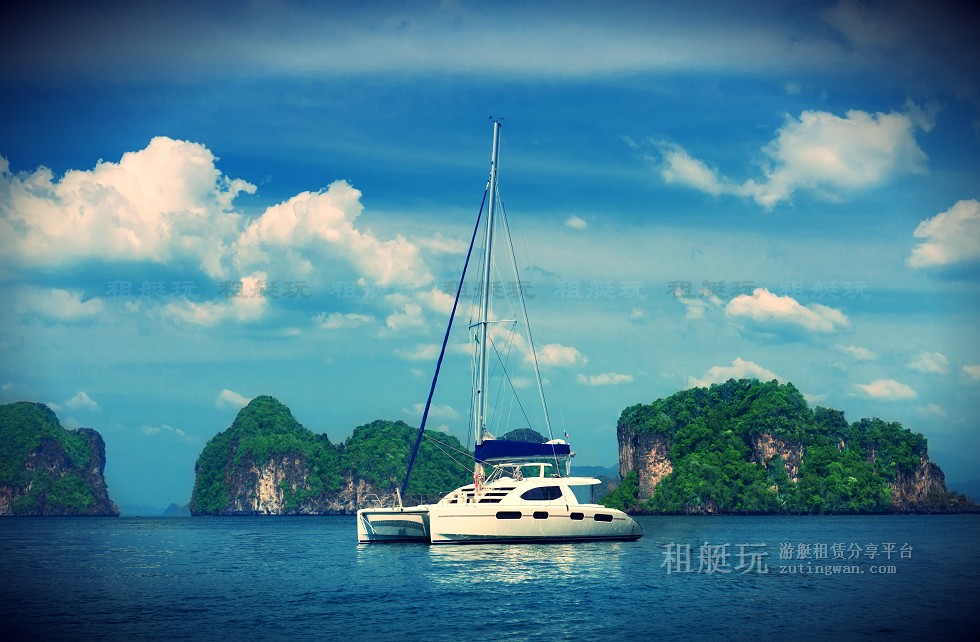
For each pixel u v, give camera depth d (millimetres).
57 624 24703
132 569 41125
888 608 26594
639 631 23297
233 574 37656
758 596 28766
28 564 44938
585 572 34188
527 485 41594
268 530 107125
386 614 25625
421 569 35125
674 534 75938
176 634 23219
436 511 40812
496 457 42344
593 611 25953
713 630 23422
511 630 23406
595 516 42500
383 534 45750
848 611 26078
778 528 93438
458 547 41344
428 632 23203
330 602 27828
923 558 44344
